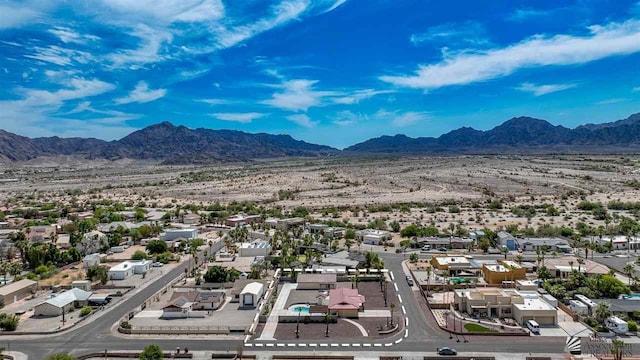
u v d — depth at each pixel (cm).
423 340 10575
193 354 10006
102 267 15675
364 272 15788
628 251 18525
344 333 10988
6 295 13300
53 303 12469
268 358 9744
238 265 16988
